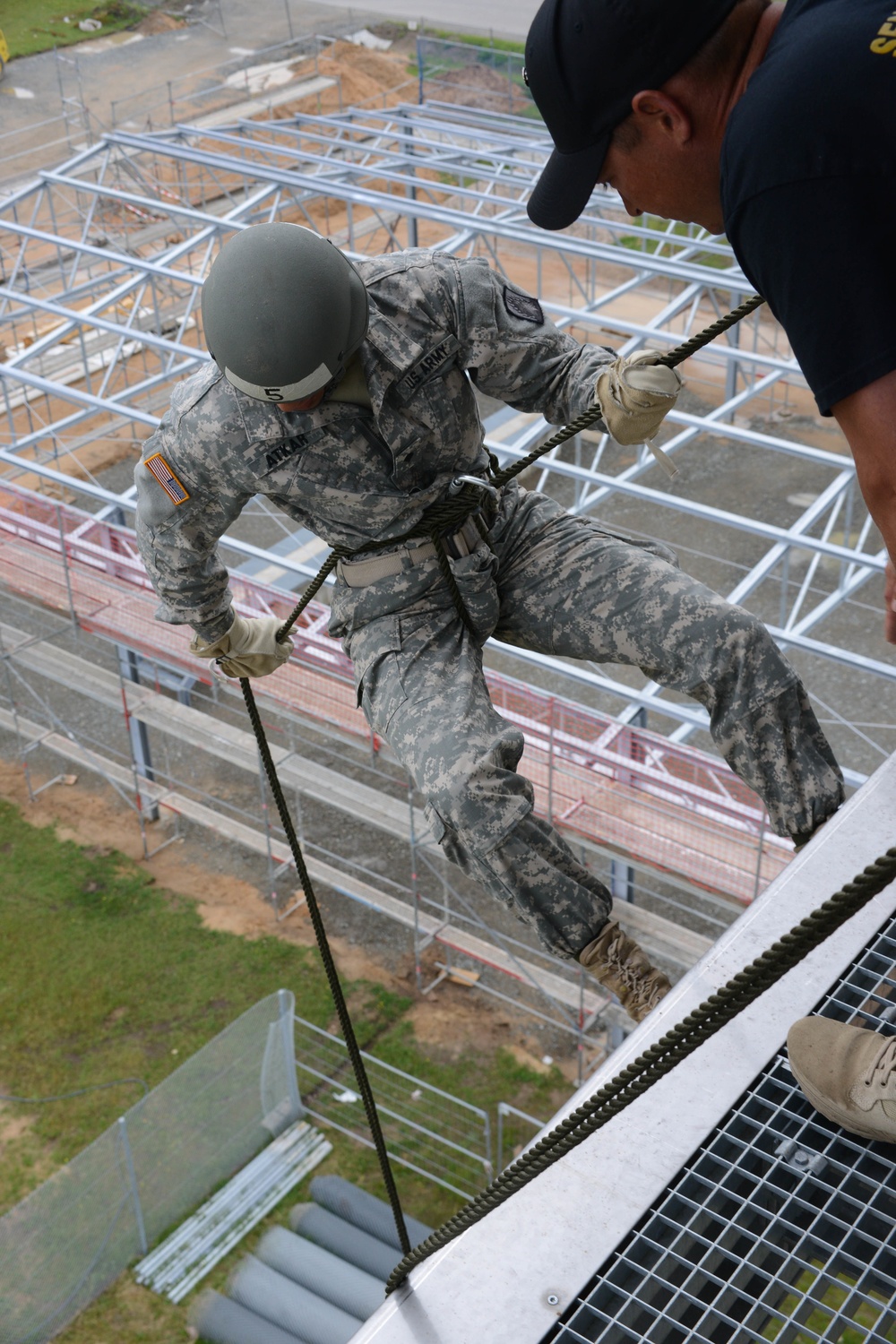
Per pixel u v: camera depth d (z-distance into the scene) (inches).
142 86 1365.7
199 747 618.5
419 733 93.6
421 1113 492.7
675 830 437.7
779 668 95.4
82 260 1047.0
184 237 1051.9
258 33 1464.1
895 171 49.2
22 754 649.0
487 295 94.0
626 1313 61.6
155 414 913.5
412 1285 63.7
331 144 845.2
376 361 91.2
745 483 811.4
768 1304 64.9
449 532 97.4
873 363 51.1
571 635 100.6
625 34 60.5
